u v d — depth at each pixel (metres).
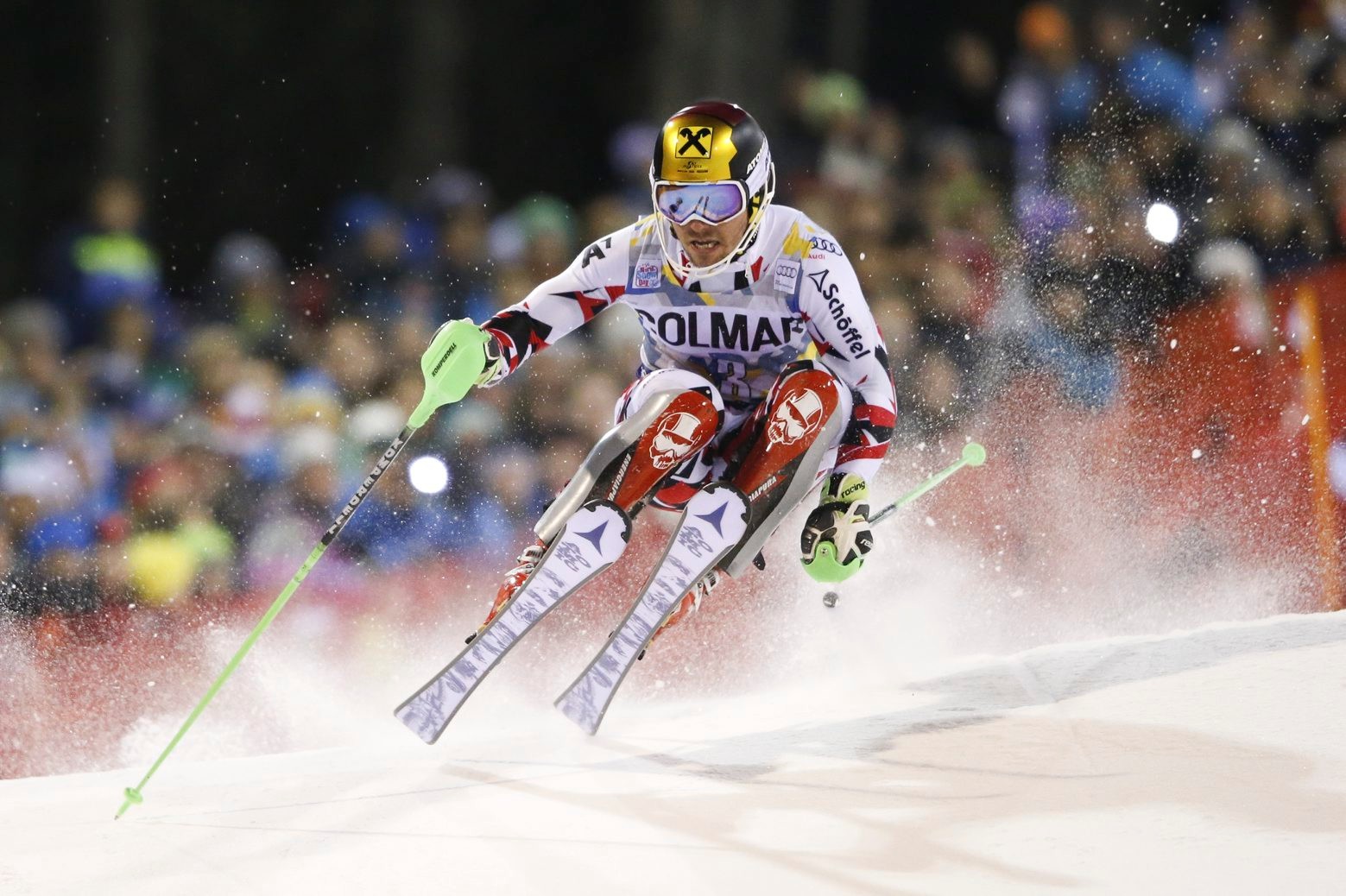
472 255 31.48
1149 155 27.94
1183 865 9.18
